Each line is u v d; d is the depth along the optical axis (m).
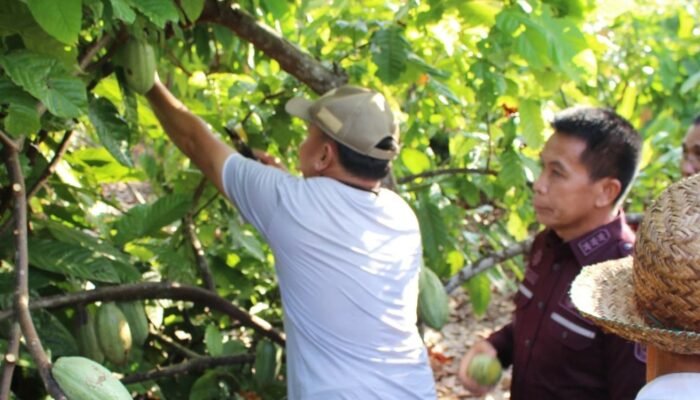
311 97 2.51
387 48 2.12
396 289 1.74
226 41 2.18
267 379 2.35
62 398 1.23
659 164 3.31
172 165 2.96
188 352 2.46
